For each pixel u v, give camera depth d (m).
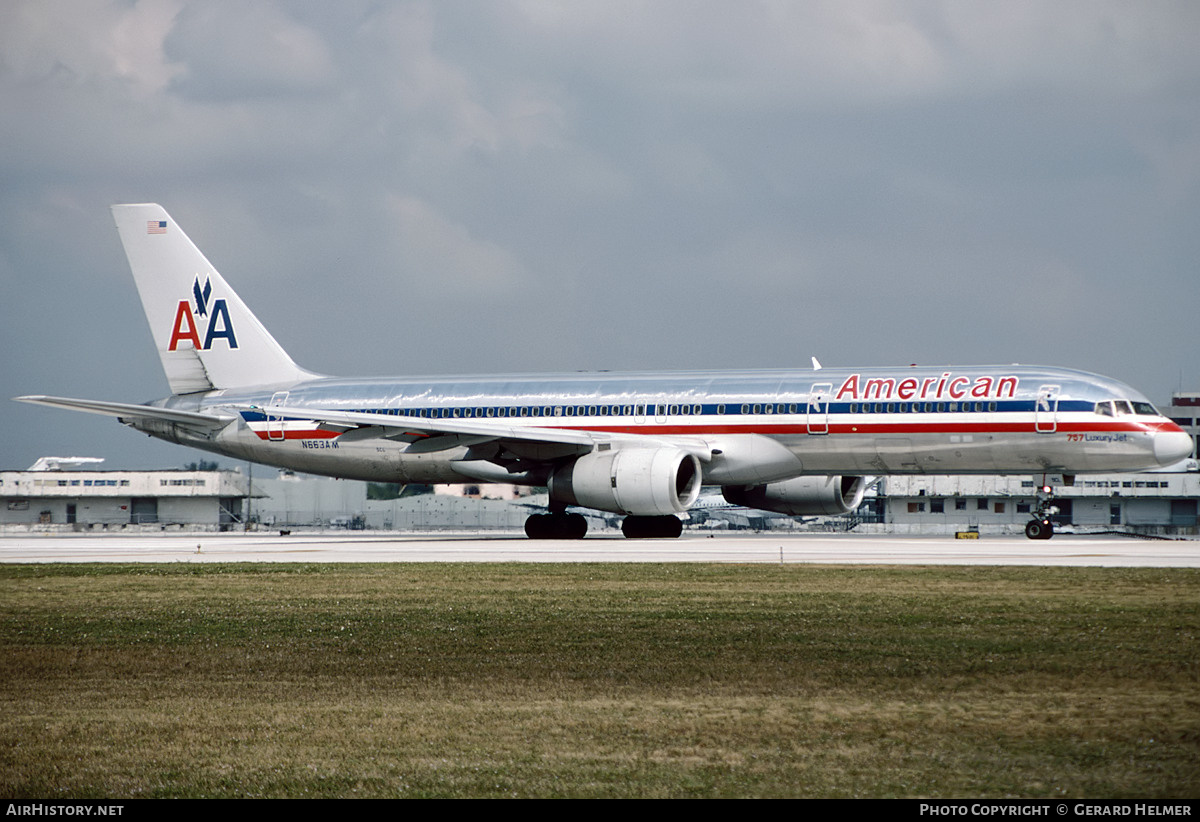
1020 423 163.88
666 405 180.38
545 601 88.75
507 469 184.88
